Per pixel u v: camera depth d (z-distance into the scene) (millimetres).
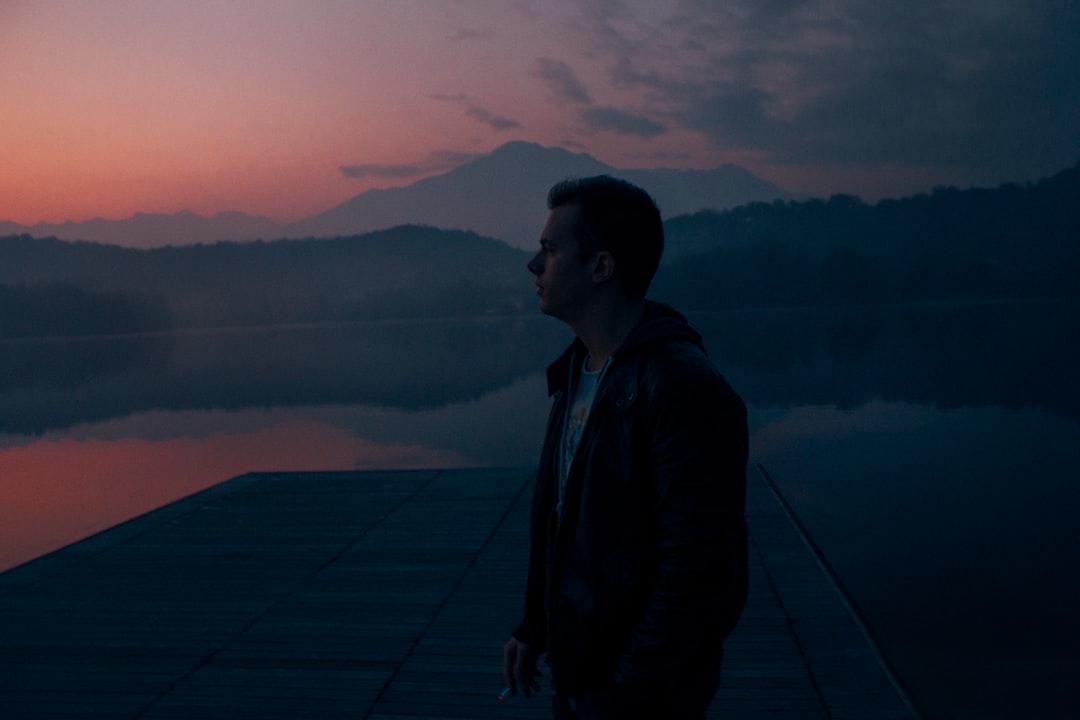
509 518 4859
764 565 3789
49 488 10570
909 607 4902
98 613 3482
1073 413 14109
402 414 18094
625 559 1081
